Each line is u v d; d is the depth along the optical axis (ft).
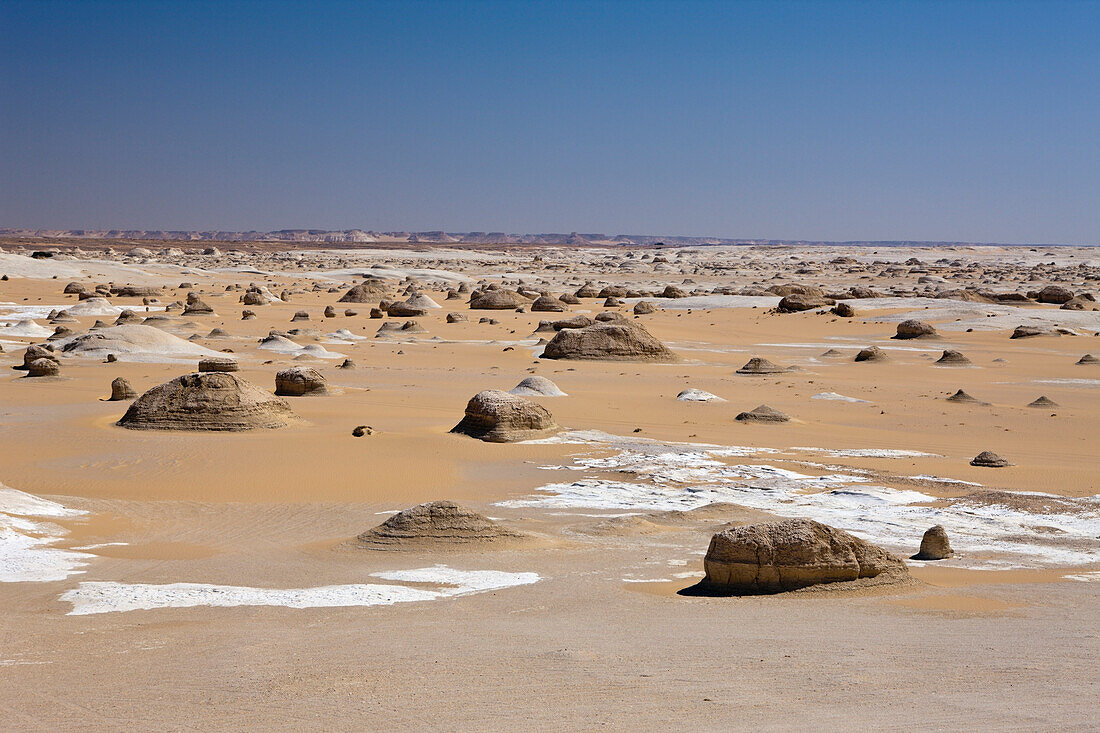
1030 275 498.69
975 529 64.23
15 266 351.05
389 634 37.86
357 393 142.10
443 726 26.45
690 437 106.83
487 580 48.96
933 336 239.71
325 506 73.92
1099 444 108.58
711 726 25.67
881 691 28.60
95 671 33.37
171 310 273.95
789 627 37.65
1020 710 26.37
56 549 57.52
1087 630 36.76
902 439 108.99
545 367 180.96
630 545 58.80
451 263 601.62
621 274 522.06
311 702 29.04
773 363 185.37
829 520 67.05
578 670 31.63
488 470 87.92
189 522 67.82
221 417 106.63
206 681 31.71
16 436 102.01
